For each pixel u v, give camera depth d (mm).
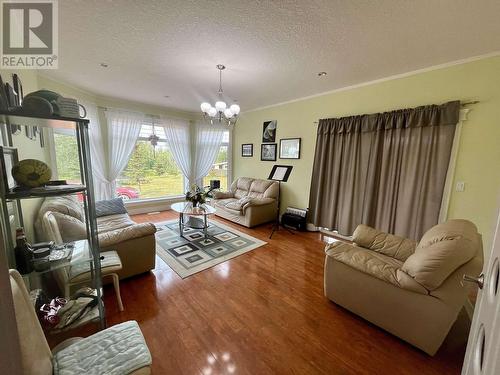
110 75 3010
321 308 1944
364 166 3221
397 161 2873
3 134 1499
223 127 5566
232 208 4207
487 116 2291
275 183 4402
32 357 800
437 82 2572
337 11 1657
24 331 798
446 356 1492
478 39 1991
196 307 1930
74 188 1311
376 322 1674
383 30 1883
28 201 1927
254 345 1554
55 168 3242
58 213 1905
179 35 2014
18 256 1302
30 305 888
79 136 1343
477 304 826
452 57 2357
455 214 2529
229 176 5738
